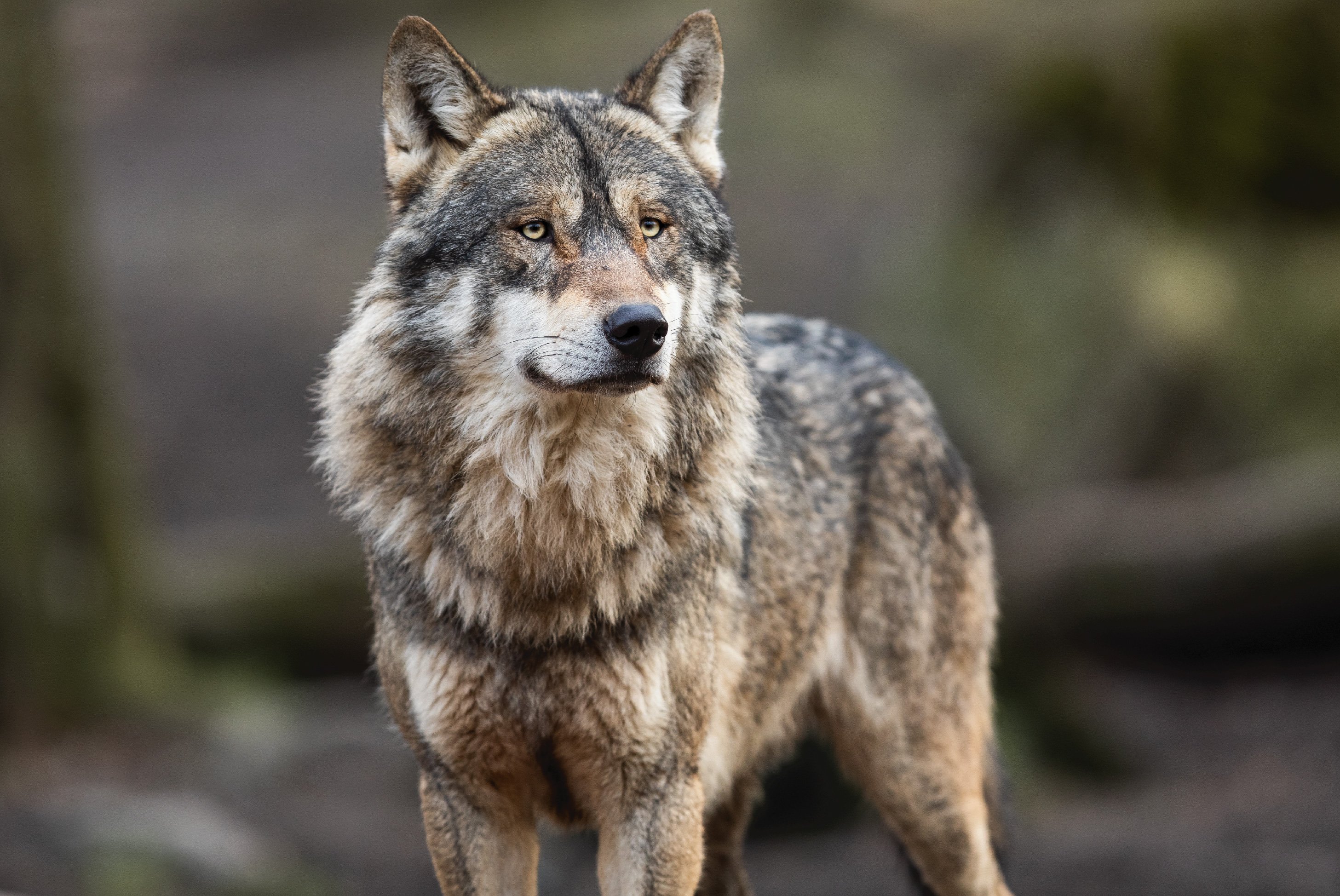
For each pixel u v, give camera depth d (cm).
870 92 4153
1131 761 1950
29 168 1925
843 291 3291
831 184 3803
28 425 1897
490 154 777
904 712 935
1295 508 1980
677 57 831
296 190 4450
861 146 3959
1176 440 2383
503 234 754
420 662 752
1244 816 1695
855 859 1750
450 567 745
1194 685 2155
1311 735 1914
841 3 3091
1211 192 2483
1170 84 2478
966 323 2480
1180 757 1959
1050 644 2011
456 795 770
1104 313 2402
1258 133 2461
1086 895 1521
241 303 3781
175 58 5775
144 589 2056
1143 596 2016
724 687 826
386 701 813
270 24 6044
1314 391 2372
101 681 1933
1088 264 2439
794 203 3759
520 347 737
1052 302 2439
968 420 2408
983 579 1004
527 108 792
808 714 957
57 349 1953
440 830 771
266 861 1603
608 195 762
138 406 3256
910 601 930
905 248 2750
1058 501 2216
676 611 762
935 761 947
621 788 770
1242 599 2000
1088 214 2475
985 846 966
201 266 3994
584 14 5212
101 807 1622
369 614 2170
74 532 1969
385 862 1684
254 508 2875
